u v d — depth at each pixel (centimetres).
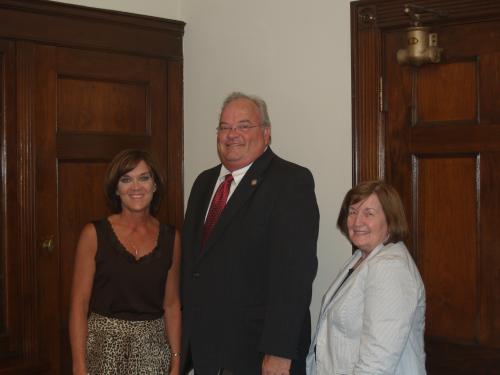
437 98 247
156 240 230
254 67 302
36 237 286
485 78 235
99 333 218
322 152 276
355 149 264
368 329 179
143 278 221
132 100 317
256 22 300
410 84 253
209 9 321
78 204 300
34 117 284
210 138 322
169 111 330
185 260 230
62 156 293
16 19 277
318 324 202
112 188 225
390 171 258
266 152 228
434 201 248
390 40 257
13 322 282
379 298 179
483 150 235
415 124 252
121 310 220
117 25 309
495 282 234
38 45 285
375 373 174
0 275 278
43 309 290
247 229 214
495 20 232
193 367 226
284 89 290
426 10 235
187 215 240
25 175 282
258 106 228
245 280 214
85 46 298
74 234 299
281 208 212
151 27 321
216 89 319
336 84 271
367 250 195
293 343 205
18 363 281
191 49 330
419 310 188
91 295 225
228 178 229
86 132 301
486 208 235
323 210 276
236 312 214
